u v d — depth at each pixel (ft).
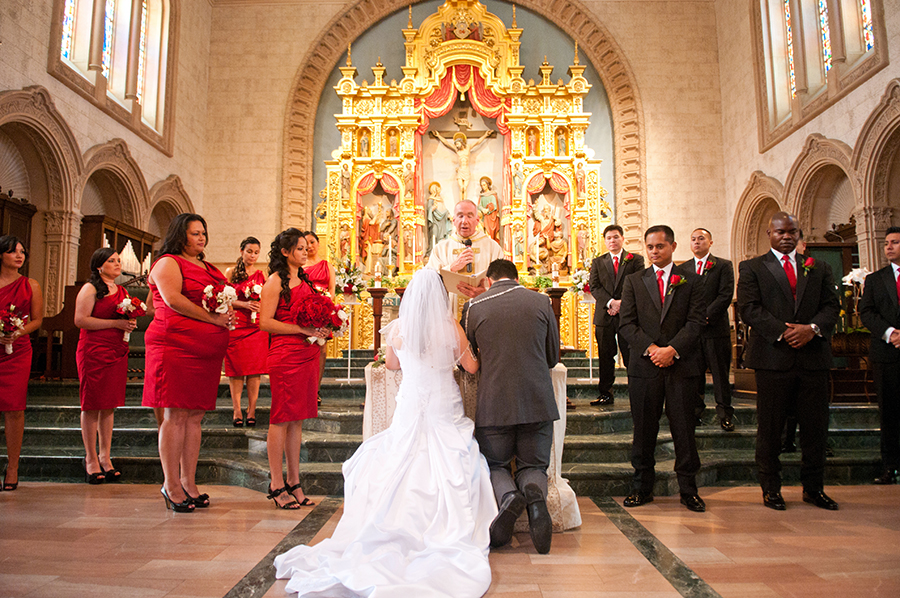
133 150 31.91
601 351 18.88
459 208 14.98
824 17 31.14
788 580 8.66
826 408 13.00
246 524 11.43
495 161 37.22
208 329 12.45
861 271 17.49
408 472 9.62
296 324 12.45
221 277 13.17
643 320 13.28
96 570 8.98
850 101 27.71
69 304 22.90
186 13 37.45
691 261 13.35
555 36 41.22
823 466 12.98
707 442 16.99
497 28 37.35
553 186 35.53
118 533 10.84
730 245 38.40
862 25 28.32
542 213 35.70
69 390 21.80
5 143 25.98
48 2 25.59
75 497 13.64
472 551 8.55
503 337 10.48
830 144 28.73
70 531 10.96
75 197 27.37
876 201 26.58
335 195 35.35
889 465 15.07
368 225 35.50
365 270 35.12
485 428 10.56
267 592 8.18
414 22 41.50
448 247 16.69
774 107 34.27
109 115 29.86
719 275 17.66
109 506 12.80
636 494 13.09
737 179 37.78
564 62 41.11
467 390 11.85
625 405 19.04
